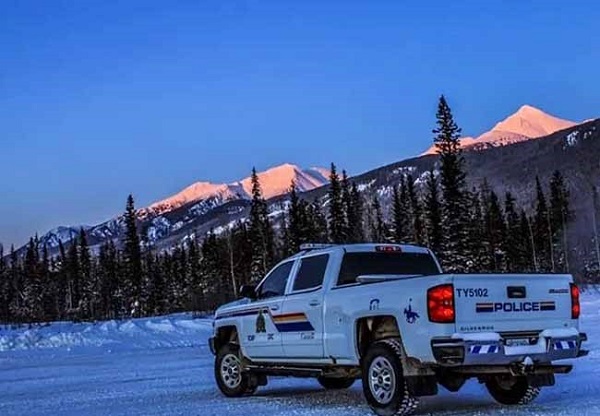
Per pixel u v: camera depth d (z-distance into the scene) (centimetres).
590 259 8300
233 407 1141
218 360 1306
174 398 1280
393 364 966
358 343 1041
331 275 1109
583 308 4112
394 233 7225
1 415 1139
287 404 1157
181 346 2834
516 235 7825
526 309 973
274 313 1195
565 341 981
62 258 9212
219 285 7631
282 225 8075
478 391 1243
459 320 924
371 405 999
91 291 8238
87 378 1706
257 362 1241
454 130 5781
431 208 6288
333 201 7106
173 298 8088
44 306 8188
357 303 1035
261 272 7188
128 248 8038
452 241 5622
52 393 1427
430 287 933
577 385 1252
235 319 1288
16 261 9600
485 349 923
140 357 2322
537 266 7800
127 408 1167
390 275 1136
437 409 1043
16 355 2580
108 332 3238
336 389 1358
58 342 2981
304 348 1132
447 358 912
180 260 9019
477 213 6675
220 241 8575
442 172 5769
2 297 7888
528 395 1060
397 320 969
